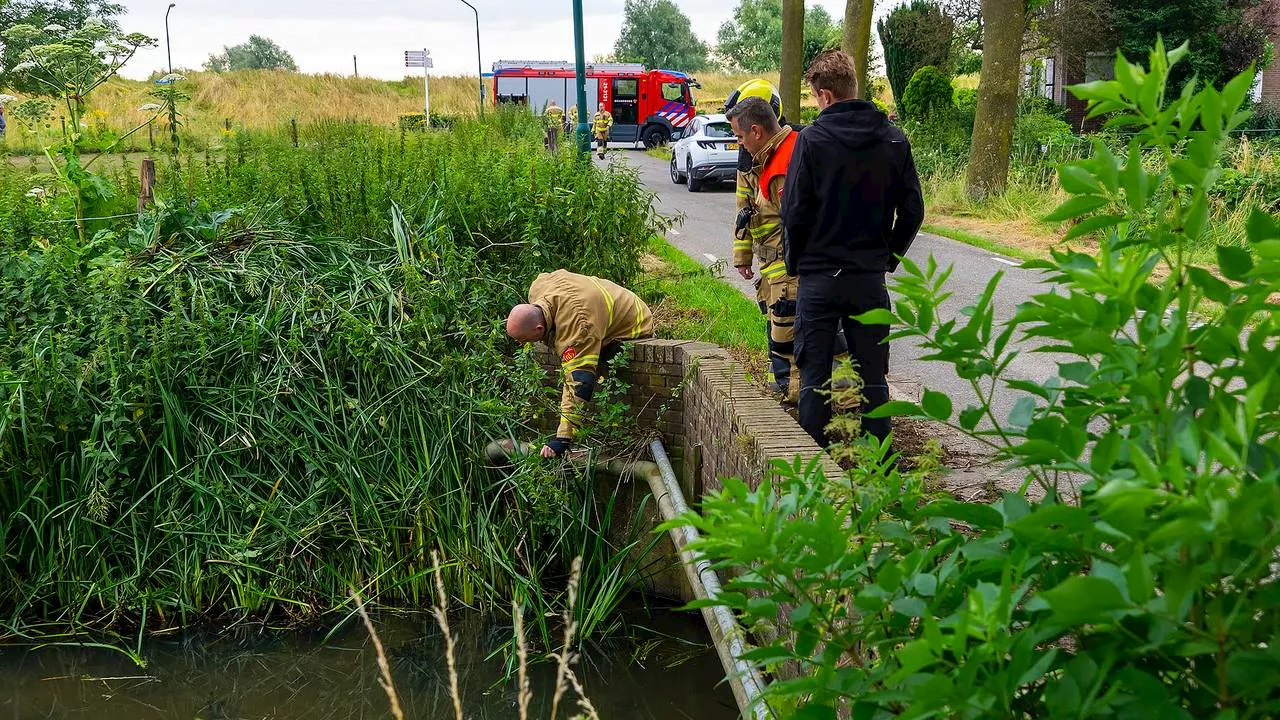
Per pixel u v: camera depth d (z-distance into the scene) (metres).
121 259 6.75
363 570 5.96
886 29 30.17
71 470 5.93
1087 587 1.15
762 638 3.46
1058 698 1.30
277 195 7.77
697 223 16.23
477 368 6.33
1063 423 1.64
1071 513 1.27
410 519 6.00
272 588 5.82
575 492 6.14
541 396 6.48
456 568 5.95
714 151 21.97
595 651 5.57
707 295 8.38
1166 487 1.27
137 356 6.18
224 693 5.17
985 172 17.14
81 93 8.36
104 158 9.95
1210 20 26.06
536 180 7.57
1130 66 1.45
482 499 6.11
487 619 5.81
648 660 5.50
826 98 4.75
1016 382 1.75
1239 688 1.23
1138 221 1.56
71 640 5.63
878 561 1.82
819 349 4.80
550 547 6.14
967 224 15.92
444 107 47.22
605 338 6.20
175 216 6.97
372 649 5.55
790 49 15.65
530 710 5.06
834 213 4.66
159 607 5.73
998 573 1.58
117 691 5.20
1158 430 1.42
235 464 5.94
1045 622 1.31
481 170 7.93
